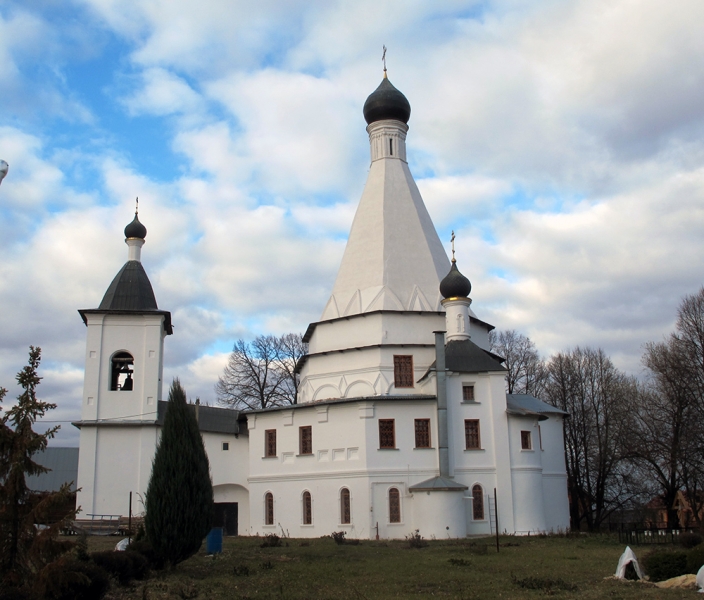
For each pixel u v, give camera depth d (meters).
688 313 58.41
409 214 57.00
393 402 48.94
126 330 56.84
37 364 19.67
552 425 56.84
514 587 23.22
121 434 54.62
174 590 22.64
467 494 47.31
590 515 69.12
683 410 56.97
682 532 44.97
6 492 18.44
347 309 53.78
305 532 49.47
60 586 17.92
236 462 57.69
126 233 60.50
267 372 79.31
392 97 60.75
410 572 27.11
